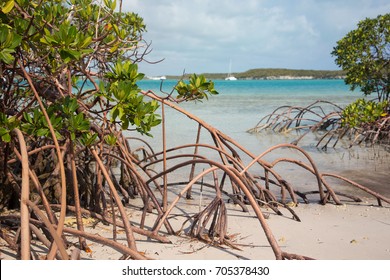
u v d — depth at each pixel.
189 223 5.87
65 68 5.26
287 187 7.01
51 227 3.50
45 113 4.13
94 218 5.79
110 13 5.45
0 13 4.01
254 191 6.84
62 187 3.99
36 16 4.37
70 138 4.49
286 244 5.10
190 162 5.66
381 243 5.16
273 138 15.10
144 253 4.68
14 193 6.04
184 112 6.55
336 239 5.29
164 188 6.21
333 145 13.46
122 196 7.33
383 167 10.01
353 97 42.34
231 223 5.91
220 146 6.68
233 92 59.84
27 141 6.33
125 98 4.30
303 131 17.41
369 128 13.59
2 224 5.12
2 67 4.64
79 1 5.61
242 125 18.28
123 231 5.42
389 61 14.95
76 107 4.32
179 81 5.48
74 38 3.90
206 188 8.05
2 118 4.14
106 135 5.83
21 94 5.52
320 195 7.03
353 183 6.96
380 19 14.88
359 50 14.96
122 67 4.60
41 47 4.32
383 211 6.63
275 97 43.81
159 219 5.41
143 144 12.61
